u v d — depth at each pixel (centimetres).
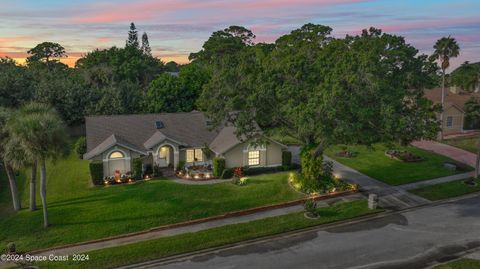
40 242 2289
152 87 5547
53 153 2481
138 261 2055
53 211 2734
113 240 2322
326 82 2561
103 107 5322
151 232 2423
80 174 3612
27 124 2370
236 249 2202
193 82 5578
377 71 2417
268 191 3092
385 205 2877
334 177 3369
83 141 4234
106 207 2775
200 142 3847
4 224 2548
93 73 6712
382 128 2648
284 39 3091
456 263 2000
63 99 5203
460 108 5700
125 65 8444
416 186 3306
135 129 3866
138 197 2942
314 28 2970
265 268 1977
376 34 2739
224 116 3288
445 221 2581
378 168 3841
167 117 4075
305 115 2525
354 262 2030
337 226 2520
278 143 3759
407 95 2684
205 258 2095
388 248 2191
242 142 3488
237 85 3056
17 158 2473
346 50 2723
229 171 3472
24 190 3272
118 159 3444
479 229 2444
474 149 4709
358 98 2505
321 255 2112
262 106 3030
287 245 2247
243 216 2675
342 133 2580
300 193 3069
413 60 2698
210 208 2762
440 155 4397
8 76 5572
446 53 5428
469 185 3319
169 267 1998
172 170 3712
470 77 7581
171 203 2831
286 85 2762
